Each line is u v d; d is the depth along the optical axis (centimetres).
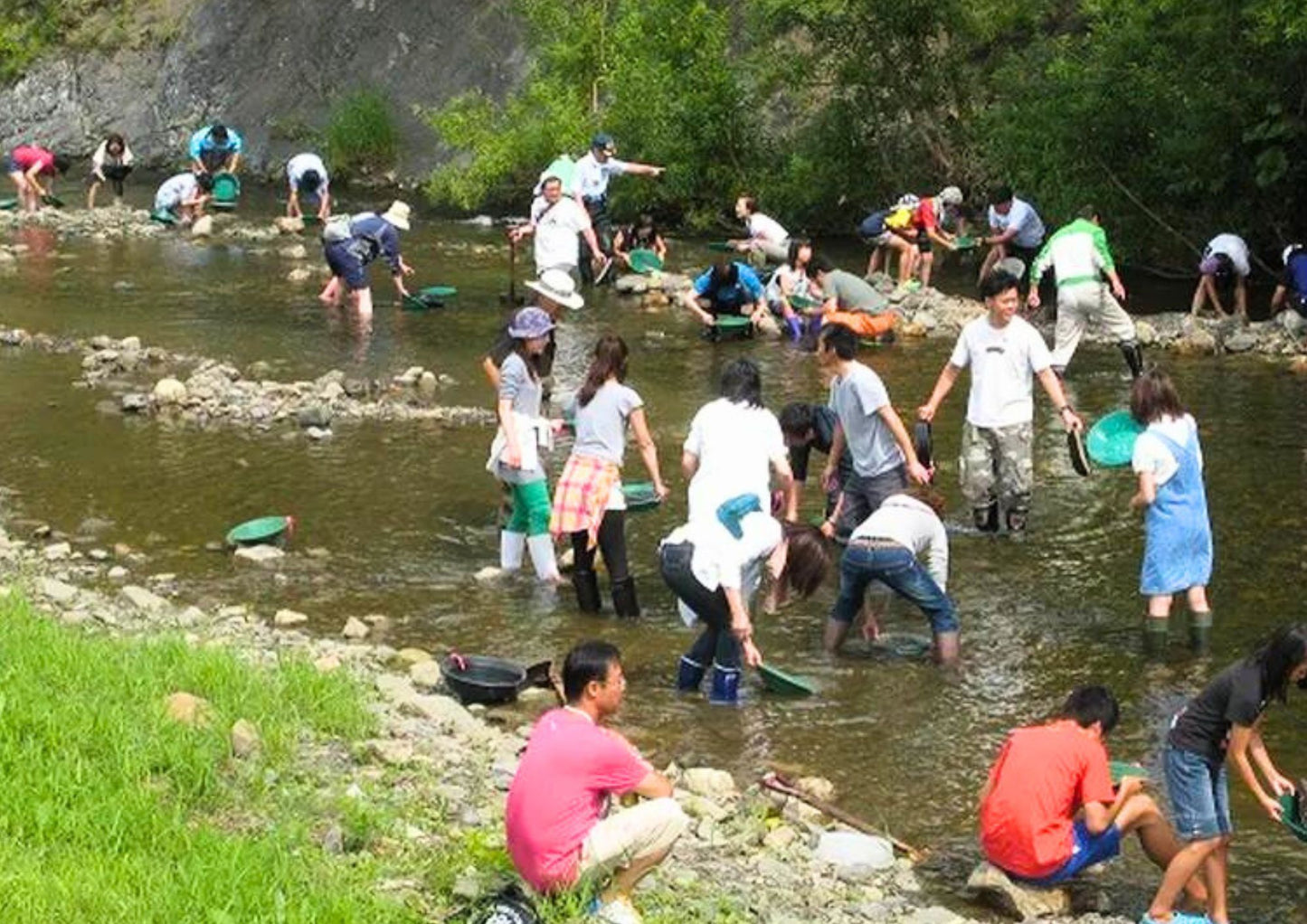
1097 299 1842
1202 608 1155
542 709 1055
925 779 973
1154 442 1140
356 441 1620
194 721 878
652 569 1298
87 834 743
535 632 1179
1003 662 1138
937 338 2103
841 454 1277
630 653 1148
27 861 709
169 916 678
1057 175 2497
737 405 1105
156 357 1919
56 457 1560
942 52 2814
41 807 748
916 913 809
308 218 3014
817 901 812
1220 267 2122
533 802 734
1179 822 811
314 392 1769
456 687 1054
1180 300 2350
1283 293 2144
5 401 1750
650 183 2906
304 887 725
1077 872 840
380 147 3488
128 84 3912
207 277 2469
